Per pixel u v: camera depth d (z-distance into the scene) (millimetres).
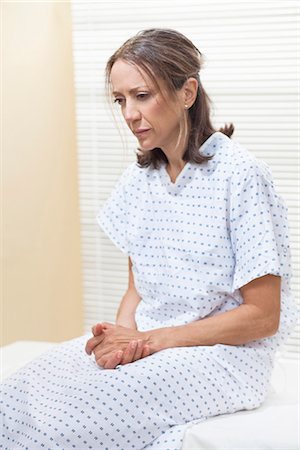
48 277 3287
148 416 1777
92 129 3365
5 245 3049
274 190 2014
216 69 3117
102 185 3393
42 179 3227
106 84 2127
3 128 3020
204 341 1939
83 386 1787
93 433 1743
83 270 3477
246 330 1947
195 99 2064
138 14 3217
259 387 1962
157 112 1992
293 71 3023
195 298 2035
